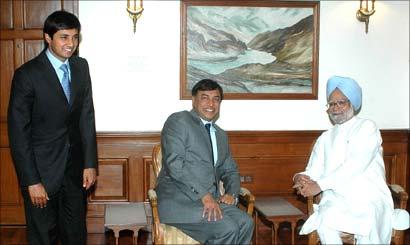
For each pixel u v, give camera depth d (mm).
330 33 4129
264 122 4125
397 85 4238
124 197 4059
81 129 2965
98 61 3953
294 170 4180
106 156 4012
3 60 4000
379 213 3062
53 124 2816
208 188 3166
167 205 3078
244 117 4102
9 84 4020
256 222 3807
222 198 3197
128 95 4000
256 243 3824
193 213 3018
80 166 2973
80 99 2887
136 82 3998
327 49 4141
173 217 3043
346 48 4152
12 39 3980
